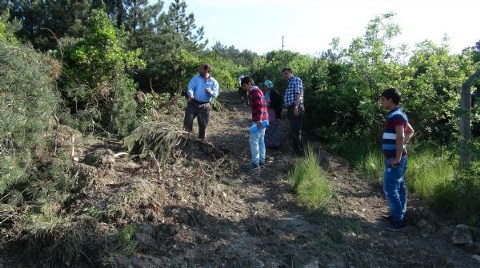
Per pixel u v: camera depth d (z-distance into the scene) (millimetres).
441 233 5246
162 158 6359
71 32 16672
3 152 4914
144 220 4816
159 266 4227
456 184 5672
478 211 5488
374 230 5258
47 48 16719
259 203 5707
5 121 4852
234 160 7188
